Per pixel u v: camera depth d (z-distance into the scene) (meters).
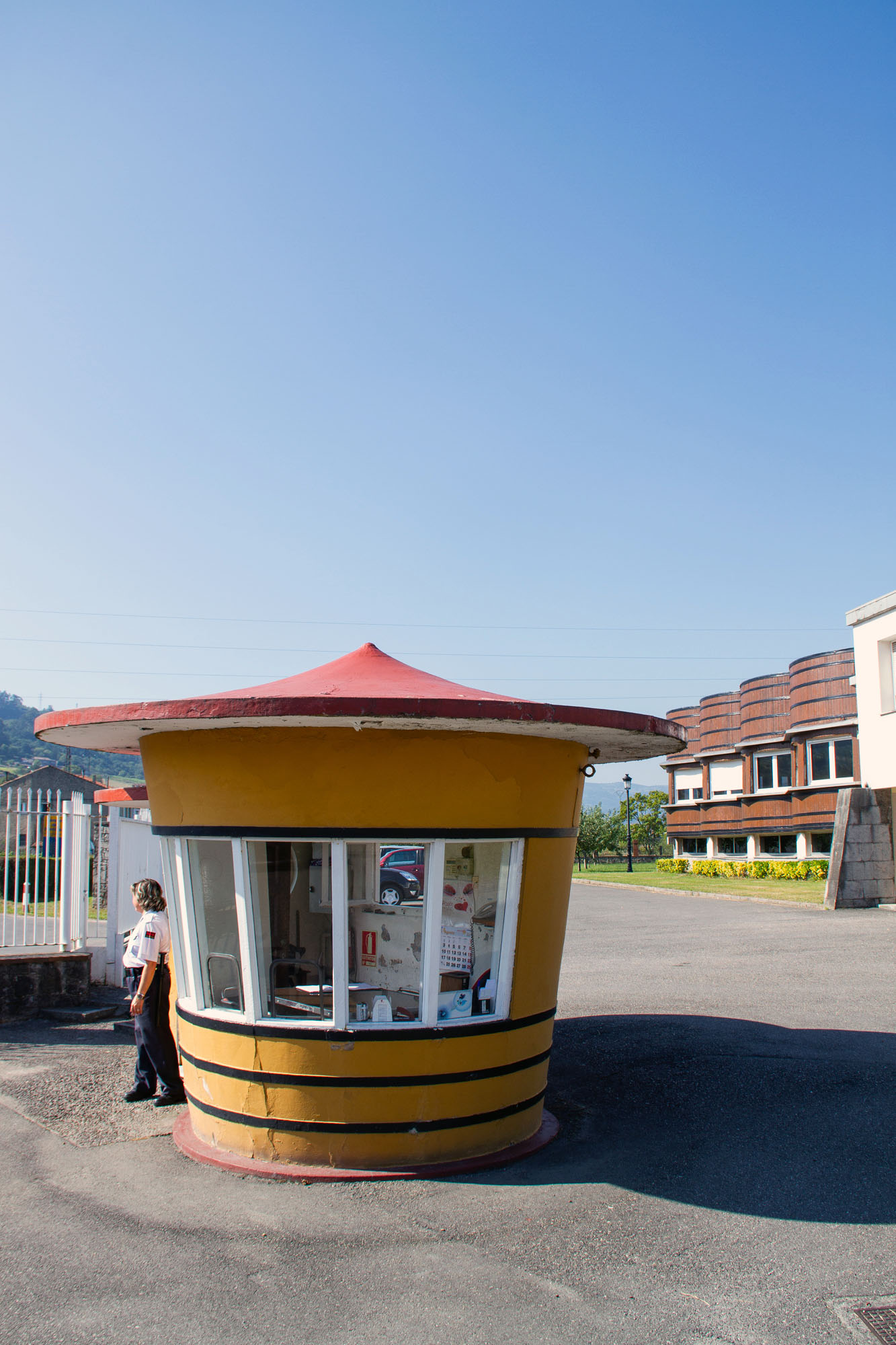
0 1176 5.79
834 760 33.81
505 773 5.96
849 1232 5.06
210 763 5.92
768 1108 7.25
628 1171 5.93
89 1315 4.17
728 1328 4.11
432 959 5.80
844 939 16.20
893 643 20.66
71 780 43.84
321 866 6.03
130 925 12.69
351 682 6.45
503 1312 4.22
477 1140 5.96
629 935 18.05
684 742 6.53
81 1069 8.50
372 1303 4.29
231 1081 5.93
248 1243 4.86
